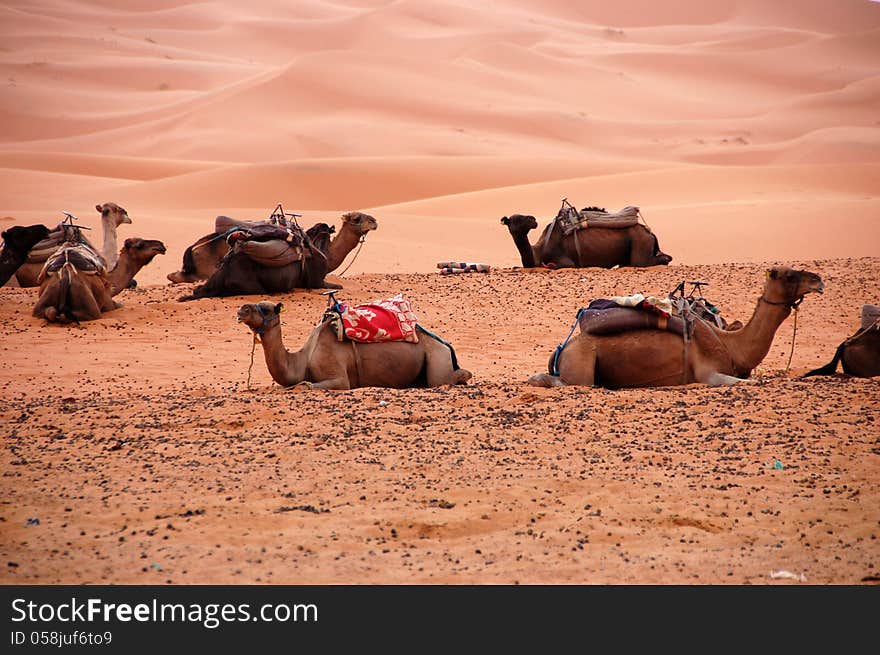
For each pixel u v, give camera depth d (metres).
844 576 28.33
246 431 43.78
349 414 45.75
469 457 39.47
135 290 100.81
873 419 43.94
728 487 35.84
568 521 32.75
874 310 56.06
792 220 188.00
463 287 100.00
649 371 52.19
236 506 33.94
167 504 34.19
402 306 55.44
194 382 60.94
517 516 33.25
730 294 93.56
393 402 48.25
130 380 61.69
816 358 69.44
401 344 54.16
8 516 33.19
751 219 192.00
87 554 29.89
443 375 55.09
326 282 101.44
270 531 31.75
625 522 32.69
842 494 35.03
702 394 48.88
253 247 91.44
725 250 171.25
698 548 30.53
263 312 51.50
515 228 110.06
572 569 28.86
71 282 82.88
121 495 35.22
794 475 37.06
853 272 102.88
